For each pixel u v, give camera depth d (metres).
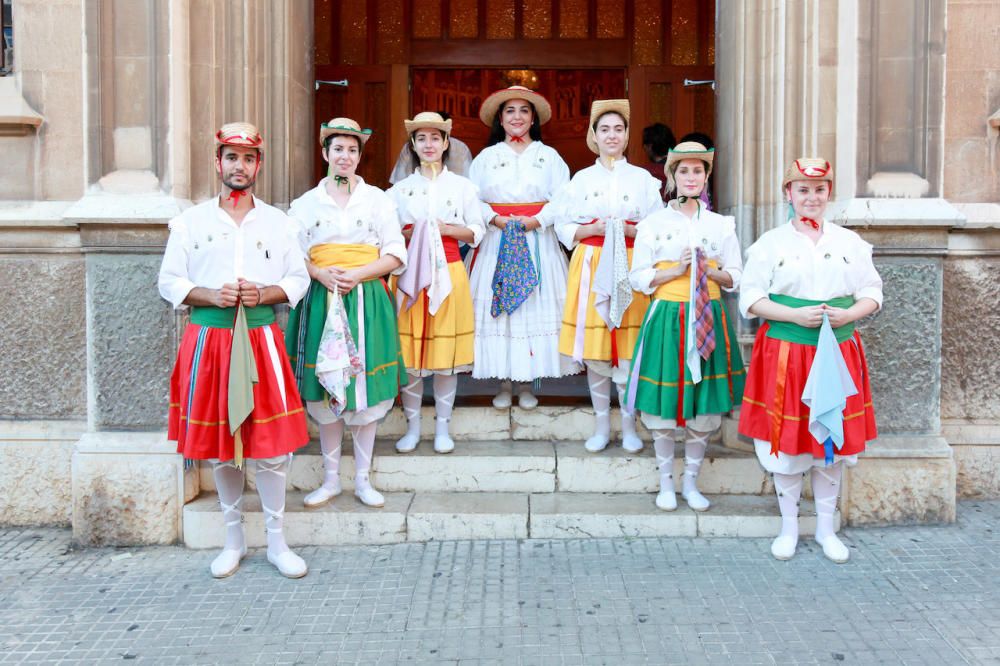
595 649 2.57
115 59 3.47
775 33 3.84
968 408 3.93
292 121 4.14
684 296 3.34
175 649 2.60
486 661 2.50
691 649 2.56
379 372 3.35
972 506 3.86
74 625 2.77
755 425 3.22
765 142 3.93
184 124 3.54
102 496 3.49
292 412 3.05
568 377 4.99
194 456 2.93
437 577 3.10
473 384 4.92
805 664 2.47
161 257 3.48
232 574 3.17
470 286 3.98
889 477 3.57
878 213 3.46
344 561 3.27
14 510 3.80
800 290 3.13
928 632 2.65
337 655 2.55
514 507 3.53
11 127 3.69
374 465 3.72
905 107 3.53
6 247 3.72
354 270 3.29
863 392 3.19
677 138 6.76
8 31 3.75
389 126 6.77
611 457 3.73
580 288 3.73
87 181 3.49
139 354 3.51
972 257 3.84
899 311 3.56
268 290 2.99
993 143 3.81
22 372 3.78
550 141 7.12
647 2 6.71
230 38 3.71
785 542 3.26
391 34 6.73
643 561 3.23
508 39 6.76
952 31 3.78
